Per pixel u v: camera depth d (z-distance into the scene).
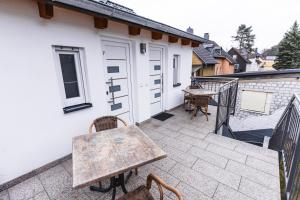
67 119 2.63
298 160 1.73
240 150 2.94
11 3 1.86
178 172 2.37
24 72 2.08
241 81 6.52
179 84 5.56
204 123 4.26
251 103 6.46
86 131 2.93
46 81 2.30
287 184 1.90
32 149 2.29
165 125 4.14
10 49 1.93
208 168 2.45
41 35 2.16
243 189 2.04
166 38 4.49
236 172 2.35
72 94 2.79
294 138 2.15
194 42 5.68
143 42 3.81
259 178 2.22
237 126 6.50
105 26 2.75
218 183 2.14
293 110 2.41
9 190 2.07
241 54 29.34
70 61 2.67
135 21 2.90
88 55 2.75
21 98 2.10
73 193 2.01
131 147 1.72
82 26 2.60
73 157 1.55
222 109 3.93
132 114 4.02
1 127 1.98
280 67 21.20
